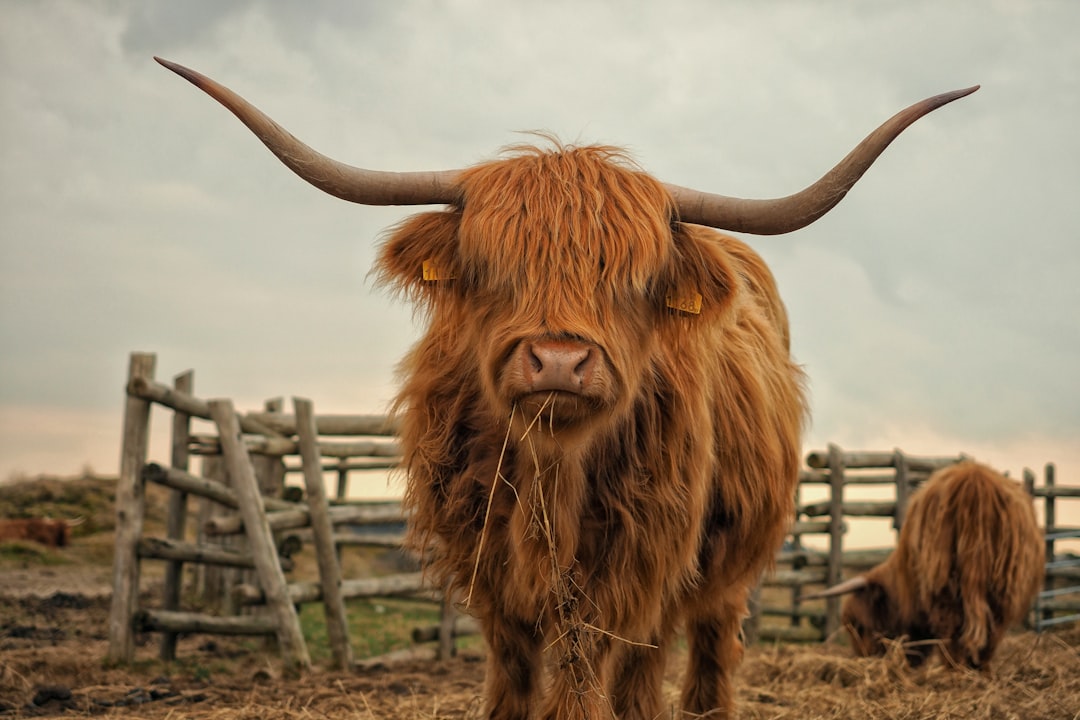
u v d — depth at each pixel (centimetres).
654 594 393
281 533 929
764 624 1423
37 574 1410
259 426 905
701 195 390
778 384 517
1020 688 648
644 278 357
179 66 349
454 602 434
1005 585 727
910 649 831
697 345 416
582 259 343
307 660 786
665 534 393
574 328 330
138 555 805
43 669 718
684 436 398
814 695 639
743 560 480
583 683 370
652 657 424
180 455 919
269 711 550
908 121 347
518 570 376
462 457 398
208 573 1138
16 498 2092
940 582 743
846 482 1198
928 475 1262
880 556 1232
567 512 373
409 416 417
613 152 387
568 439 344
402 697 640
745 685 709
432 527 407
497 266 349
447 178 386
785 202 373
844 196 360
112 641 787
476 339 369
